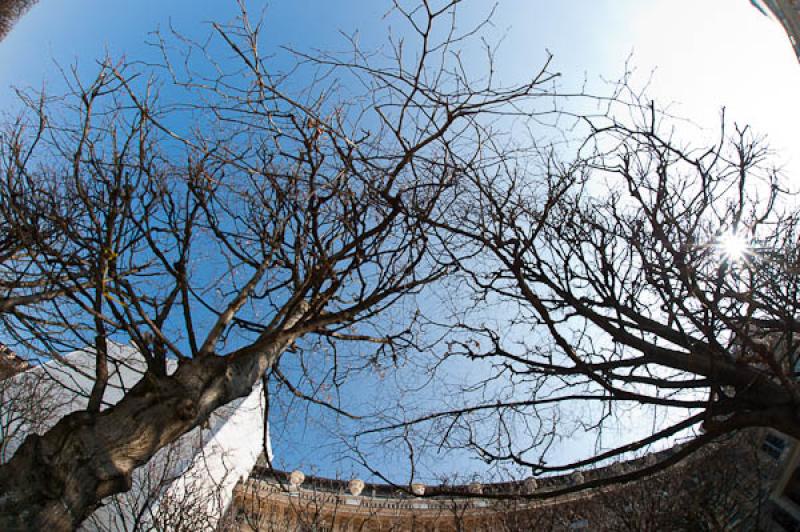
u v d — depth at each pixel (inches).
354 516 934.4
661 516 671.8
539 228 354.0
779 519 772.6
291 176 307.3
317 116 278.8
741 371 310.8
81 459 220.8
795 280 365.4
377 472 357.7
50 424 725.9
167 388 259.0
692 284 297.0
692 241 335.9
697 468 709.9
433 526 873.5
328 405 367.2
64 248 307.7
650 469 311.3
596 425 379.2
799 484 764.0
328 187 295.0
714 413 311.9
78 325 298.2
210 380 274.2
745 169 322.3
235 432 1103.6
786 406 281.9
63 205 324.2
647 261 363.3
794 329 342.6
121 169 298.2
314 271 321.4
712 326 302.4
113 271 287.6
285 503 796.6
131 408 245.6
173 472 754.8
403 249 341.4
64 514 210.4
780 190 350.0
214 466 967.6
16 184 301.6
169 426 248.5
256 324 358.9
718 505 693.9
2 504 200.2
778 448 827.4
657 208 327.3
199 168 311.3
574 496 709.3
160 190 331.9
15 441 708.7
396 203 299.1
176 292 319.0
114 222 287.1
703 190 325.1
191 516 669.3
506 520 711.1
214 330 295.7
